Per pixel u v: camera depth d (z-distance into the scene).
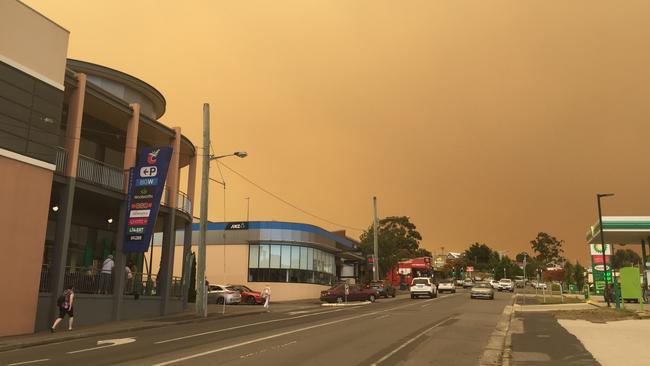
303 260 51.47
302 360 12.70
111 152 30.36
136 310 26.39
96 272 25.12
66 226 22.11
